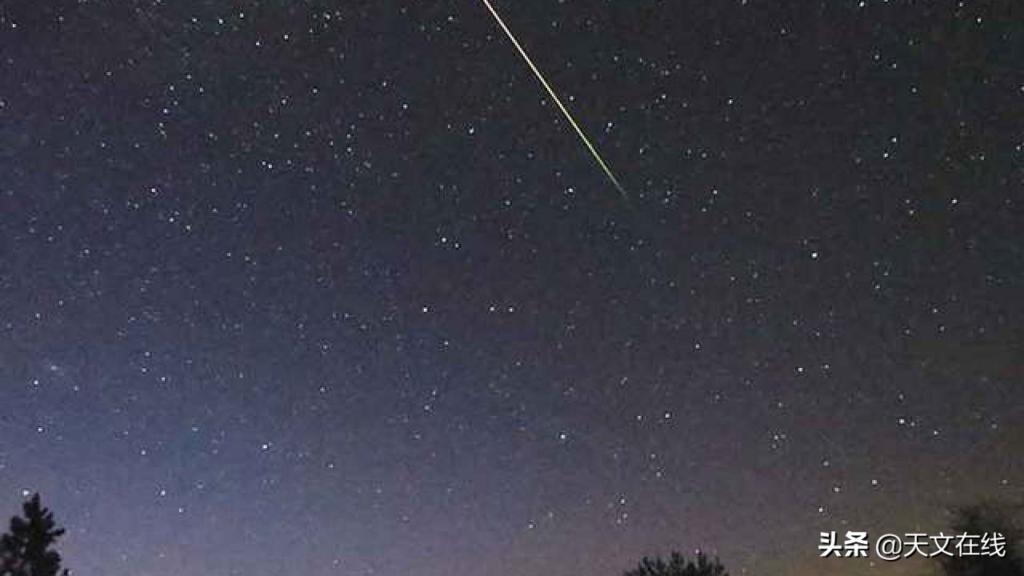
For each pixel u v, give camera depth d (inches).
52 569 467.2
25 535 465.1
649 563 532.4
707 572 525.7
